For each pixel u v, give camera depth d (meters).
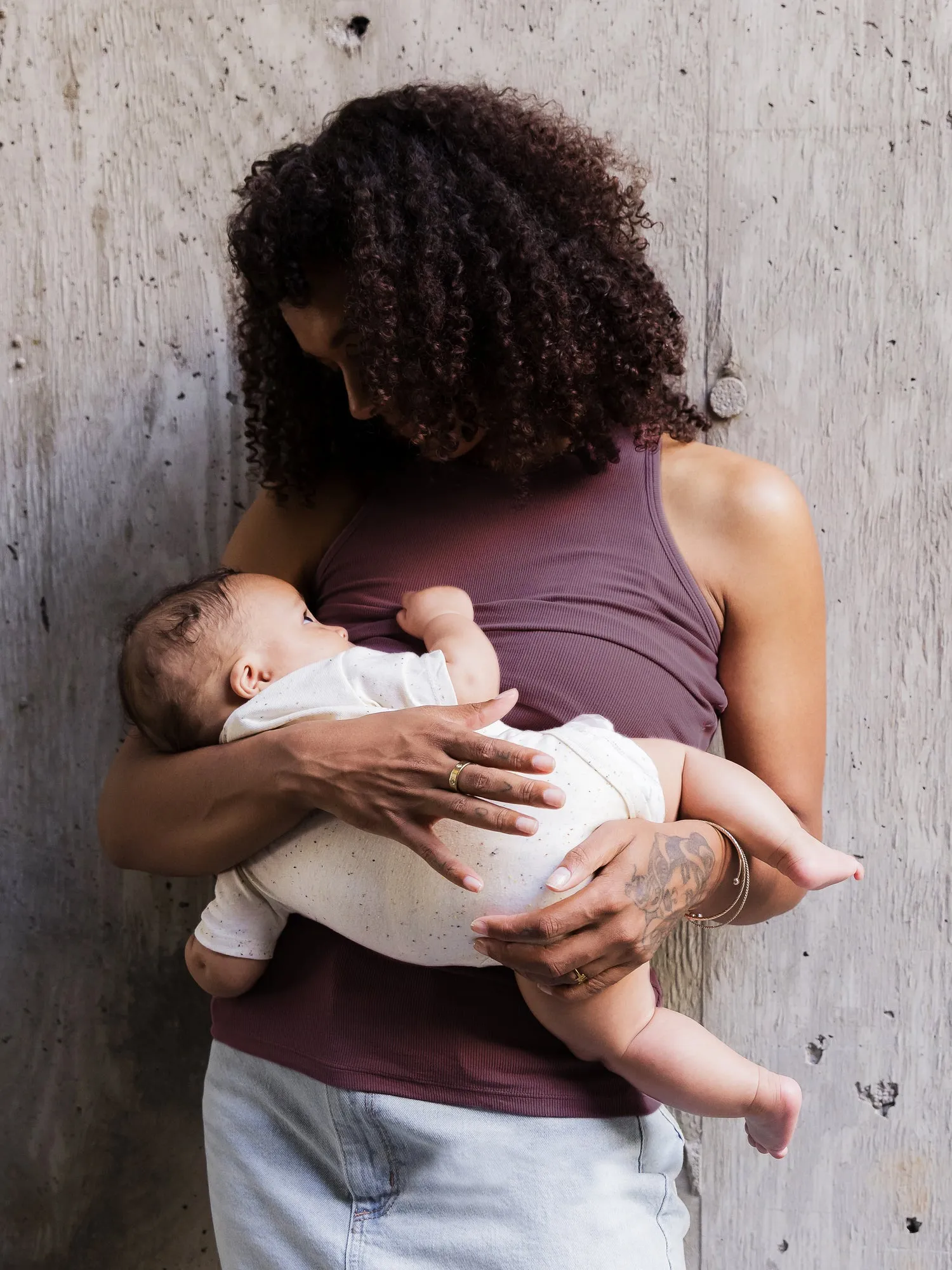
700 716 1.05
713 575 1.05
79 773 1.41
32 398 1.37
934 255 1.28
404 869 0.86
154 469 1.38
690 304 1.31
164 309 1.36
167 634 0.99
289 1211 0.95
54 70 1.33
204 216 1.34
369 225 0.92
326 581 1.15
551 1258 0.87
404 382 0.95
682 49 1.29
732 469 1.07
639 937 0.85
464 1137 0.89
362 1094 0.91
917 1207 1.39
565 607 1.01
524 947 0.82
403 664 0.93
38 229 1.35
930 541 1.31
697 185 1.30
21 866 1.42
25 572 1.39
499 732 0.91
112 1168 1.45
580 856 0.83
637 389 1.02
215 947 0.98
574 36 1.29
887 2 1.26
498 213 0.94
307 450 1.16
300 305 0.98
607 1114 0.92
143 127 1.33
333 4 1.31
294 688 0.95
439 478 1.09
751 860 1.04
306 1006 0.95
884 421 1.31
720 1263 1.43
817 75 1.28
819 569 1.08
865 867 1.36
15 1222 1.46
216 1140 1.01
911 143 1.27
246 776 0.91
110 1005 1.44
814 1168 1.40
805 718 1.07
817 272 1.30
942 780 1.34
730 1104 0.94
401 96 1.00
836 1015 1.38
